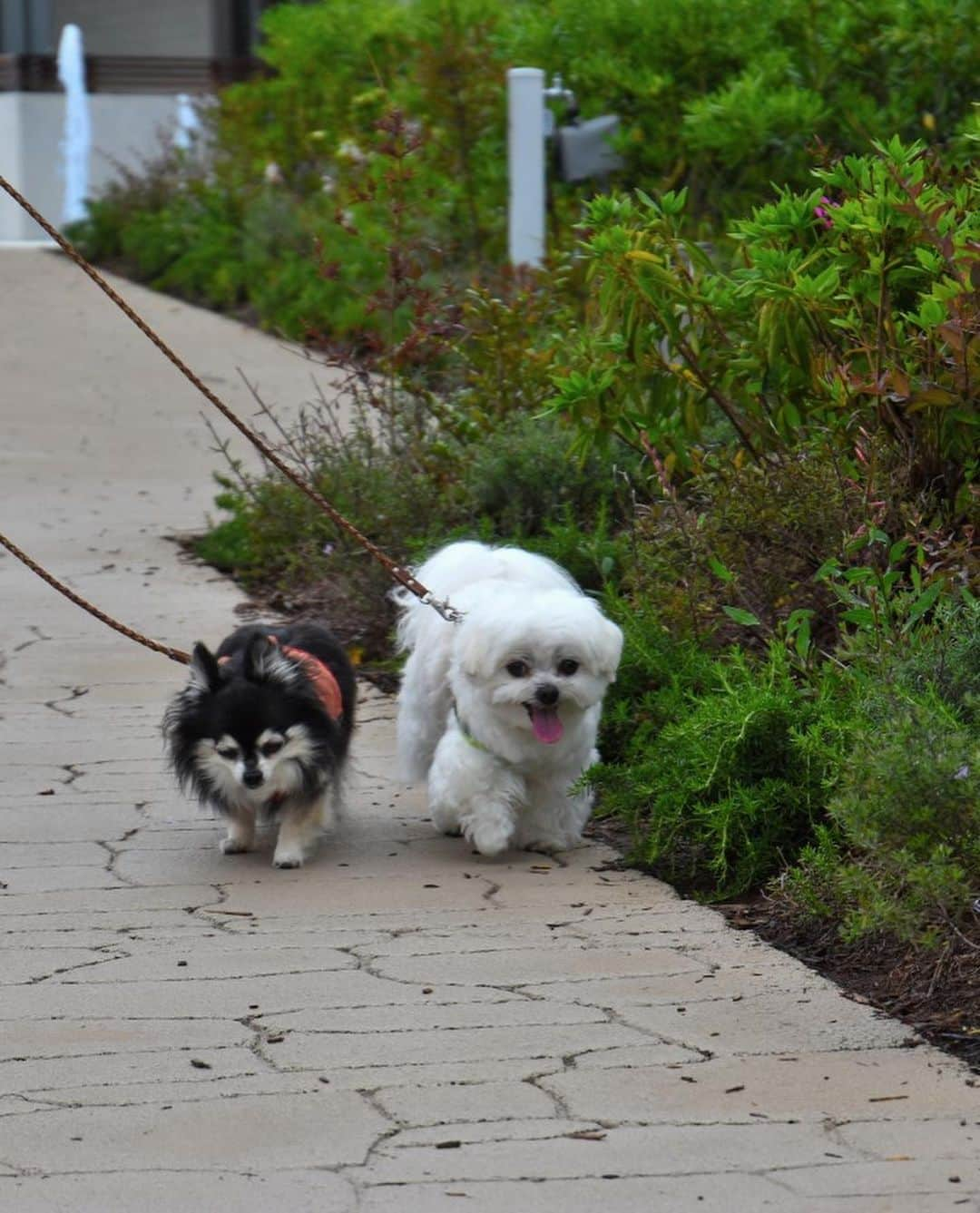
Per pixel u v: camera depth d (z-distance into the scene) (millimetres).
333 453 5758
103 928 4125
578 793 4348
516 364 5789
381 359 5977
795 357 4957
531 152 6438
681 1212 3525
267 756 4285
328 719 4344
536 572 4477
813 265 5012
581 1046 3811
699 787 4277
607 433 5113
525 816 4391
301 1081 3744
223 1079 3750
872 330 4914
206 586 5770
